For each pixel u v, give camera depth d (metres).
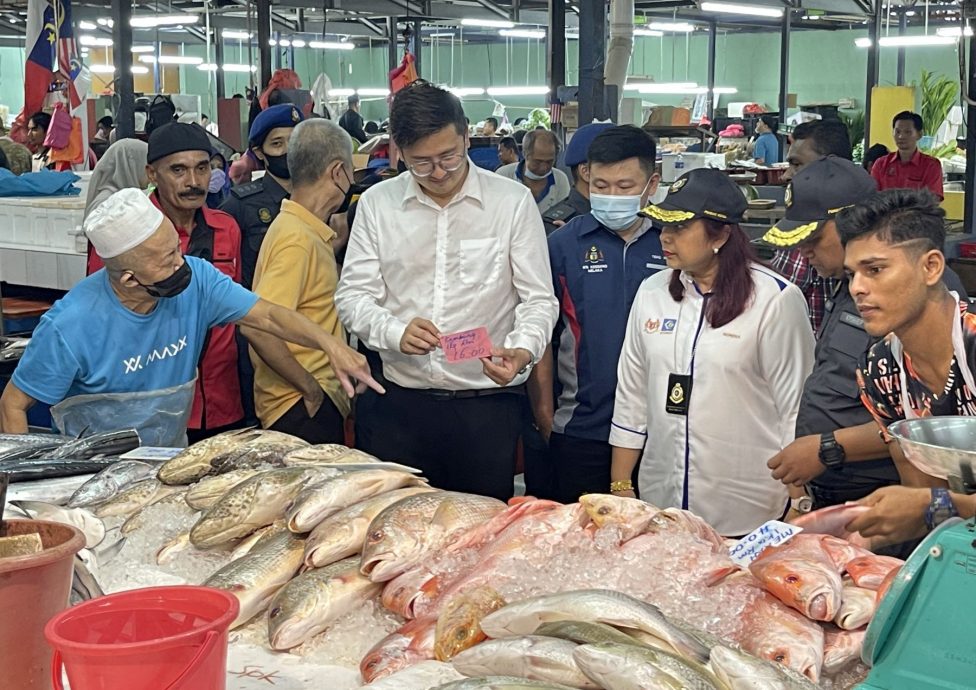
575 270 3.40
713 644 1.44
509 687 1.29
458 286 3.16
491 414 3.23
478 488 3.28
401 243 3.16
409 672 1.46
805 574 1.62
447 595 1.71
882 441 2.47
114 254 2.74
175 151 3.67
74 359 2.87
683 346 2.83
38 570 1.29
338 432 3.70
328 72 28.47
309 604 1.78
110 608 1.29
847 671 1.62
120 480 2.49
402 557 1.86
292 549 1.99
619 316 3.36
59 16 8.64
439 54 28.72
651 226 3.38
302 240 3.47
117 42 9.09
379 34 22.70
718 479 2.82
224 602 1.29
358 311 3.15
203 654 1.22
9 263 5.65
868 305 1.96
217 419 3.82
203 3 18.84
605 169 3.26
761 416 2.81
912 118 9.25
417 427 3.25
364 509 2.01
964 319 1.93
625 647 1.29
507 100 28.05
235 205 4.24
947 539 1.41
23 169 7.99
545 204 6.64
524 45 27.33
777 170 9.48
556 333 3.57
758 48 25.61
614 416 3.09
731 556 1.90
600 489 3.47
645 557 1.75
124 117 9.17
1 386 4.22
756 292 2.75
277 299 3.39
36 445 2.72
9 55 26.80
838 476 2.74
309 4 15.82
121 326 2.91
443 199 3.13
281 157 4.26
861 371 2.22
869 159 10.07
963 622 1.37
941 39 16.23
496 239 3.15
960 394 1.99
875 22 16.64
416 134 2.90
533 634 1.44
